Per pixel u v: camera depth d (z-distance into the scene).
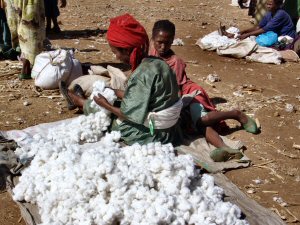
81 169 2.02
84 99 3.04
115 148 2.25
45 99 3.32
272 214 2.13
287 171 2.56
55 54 3.42
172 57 2.97
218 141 2.68
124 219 1.86
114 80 3.18
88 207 1.92
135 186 1.96
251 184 2.41
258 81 3.98
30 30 3.54
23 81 3.62
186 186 2.03
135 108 2.45
